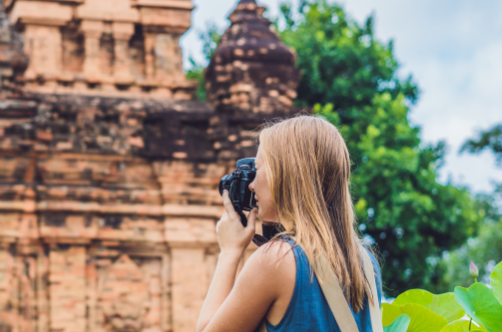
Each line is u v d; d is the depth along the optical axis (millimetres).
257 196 1975
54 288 7355
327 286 1671
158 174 7910
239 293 1712
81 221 7570
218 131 8055
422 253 15078
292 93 8602
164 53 8969
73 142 7555
